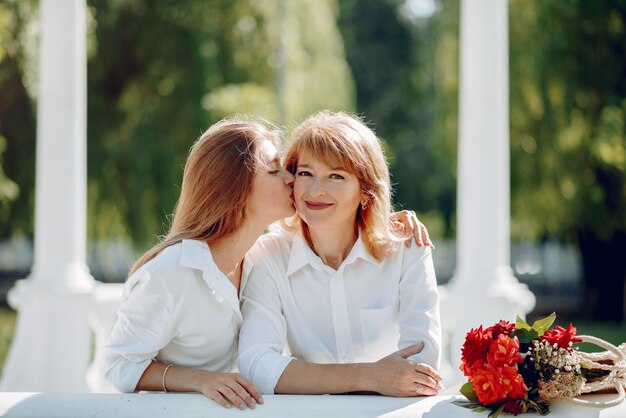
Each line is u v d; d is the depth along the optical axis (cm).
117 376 322
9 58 1110
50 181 627
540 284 2227
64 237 628
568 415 282
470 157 648
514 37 1370
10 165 1206
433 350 329
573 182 1401
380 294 347
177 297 318
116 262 1641
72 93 629
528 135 1383
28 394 294
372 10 2588
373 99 2525
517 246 2255
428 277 343
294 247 348
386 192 342
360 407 286
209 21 1269
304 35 1458
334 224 334
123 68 1259
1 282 2147
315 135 331
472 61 650
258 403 291
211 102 1220
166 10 1258
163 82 1252
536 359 285
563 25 1324
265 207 334
